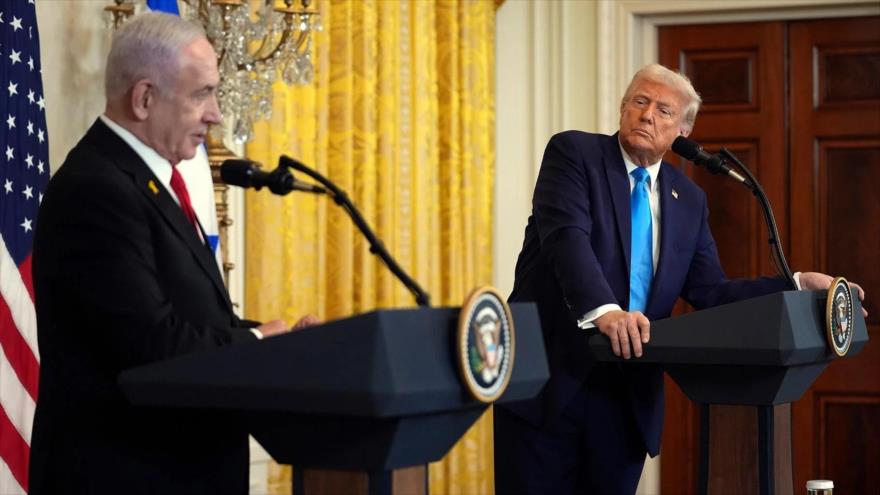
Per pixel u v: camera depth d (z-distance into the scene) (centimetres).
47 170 389
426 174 573
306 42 436
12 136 378
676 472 597
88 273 211
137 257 214
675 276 304
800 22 591
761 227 593
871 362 579
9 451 362
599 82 590
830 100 589
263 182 217
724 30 597
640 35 601
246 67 414
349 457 189
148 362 205
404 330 176
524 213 598
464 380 182
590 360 293
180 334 208
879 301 581
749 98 596
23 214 377
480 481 584
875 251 582
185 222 228
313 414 189
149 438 218
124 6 409
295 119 522
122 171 221
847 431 581
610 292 277
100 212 214
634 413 295
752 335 242
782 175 591
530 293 306
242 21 411
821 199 588
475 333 184
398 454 187
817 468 584
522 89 600
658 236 307
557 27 597
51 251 216
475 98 588
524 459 302
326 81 538
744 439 249
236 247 498
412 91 568
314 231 528
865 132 584
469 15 585
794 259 589
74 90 429
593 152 305
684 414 596
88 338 216
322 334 178
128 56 226
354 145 547
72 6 428
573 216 294
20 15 384
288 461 197
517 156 600
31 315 373
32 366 371
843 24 586
